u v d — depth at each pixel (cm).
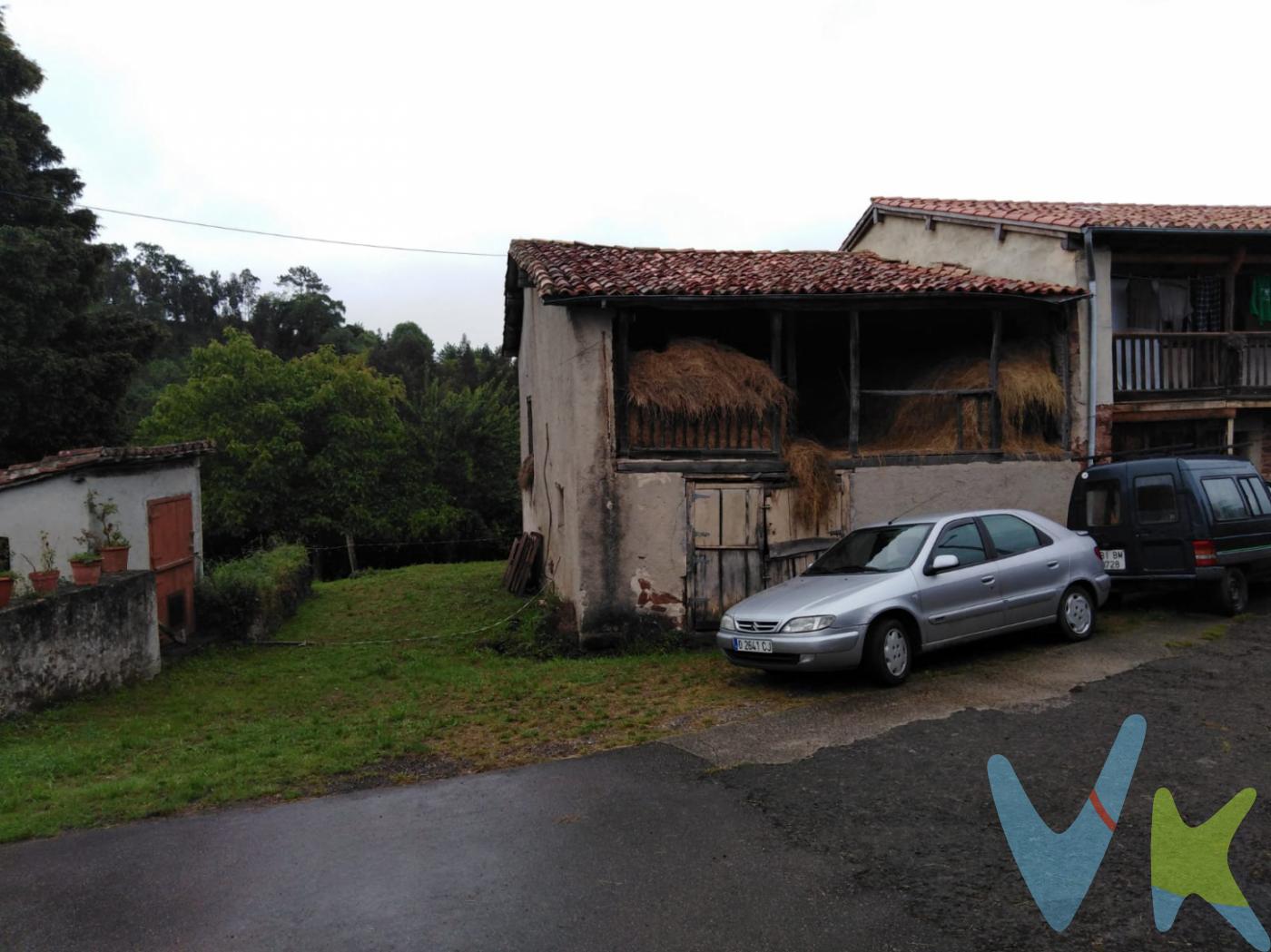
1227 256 1362
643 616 1084
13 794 613
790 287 1088
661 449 1095
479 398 3450
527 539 1516
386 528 2864
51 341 1962
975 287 1141
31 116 2047
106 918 410
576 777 588
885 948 354
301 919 400
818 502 1111
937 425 1241
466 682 948
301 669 1090
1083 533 1002
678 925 379
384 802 560
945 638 803
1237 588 988
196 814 559
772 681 840
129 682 1003
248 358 2825
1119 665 789
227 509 2641
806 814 497
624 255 1324
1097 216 1338
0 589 833
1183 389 1343
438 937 377
